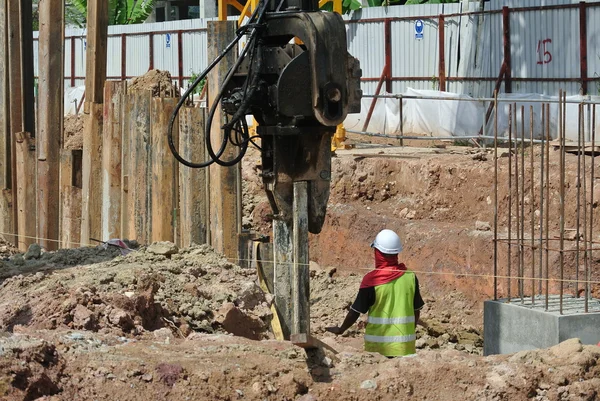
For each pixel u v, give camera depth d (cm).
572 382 732
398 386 724
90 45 1506
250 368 738
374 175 1856
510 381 722
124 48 4219
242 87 894
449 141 2438
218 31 1257
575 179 1512
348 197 1877
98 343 788
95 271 1025
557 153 1716
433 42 2908
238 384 720
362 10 3094
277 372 740
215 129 1295
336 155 1970
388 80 3036
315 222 898
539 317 1073
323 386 725
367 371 748
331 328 948
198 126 1324
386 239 938
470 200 1686
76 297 864
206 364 741
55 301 868
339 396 716
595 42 2344
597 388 727
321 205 896
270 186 904
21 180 1572
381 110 2683
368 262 1705
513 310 1111
